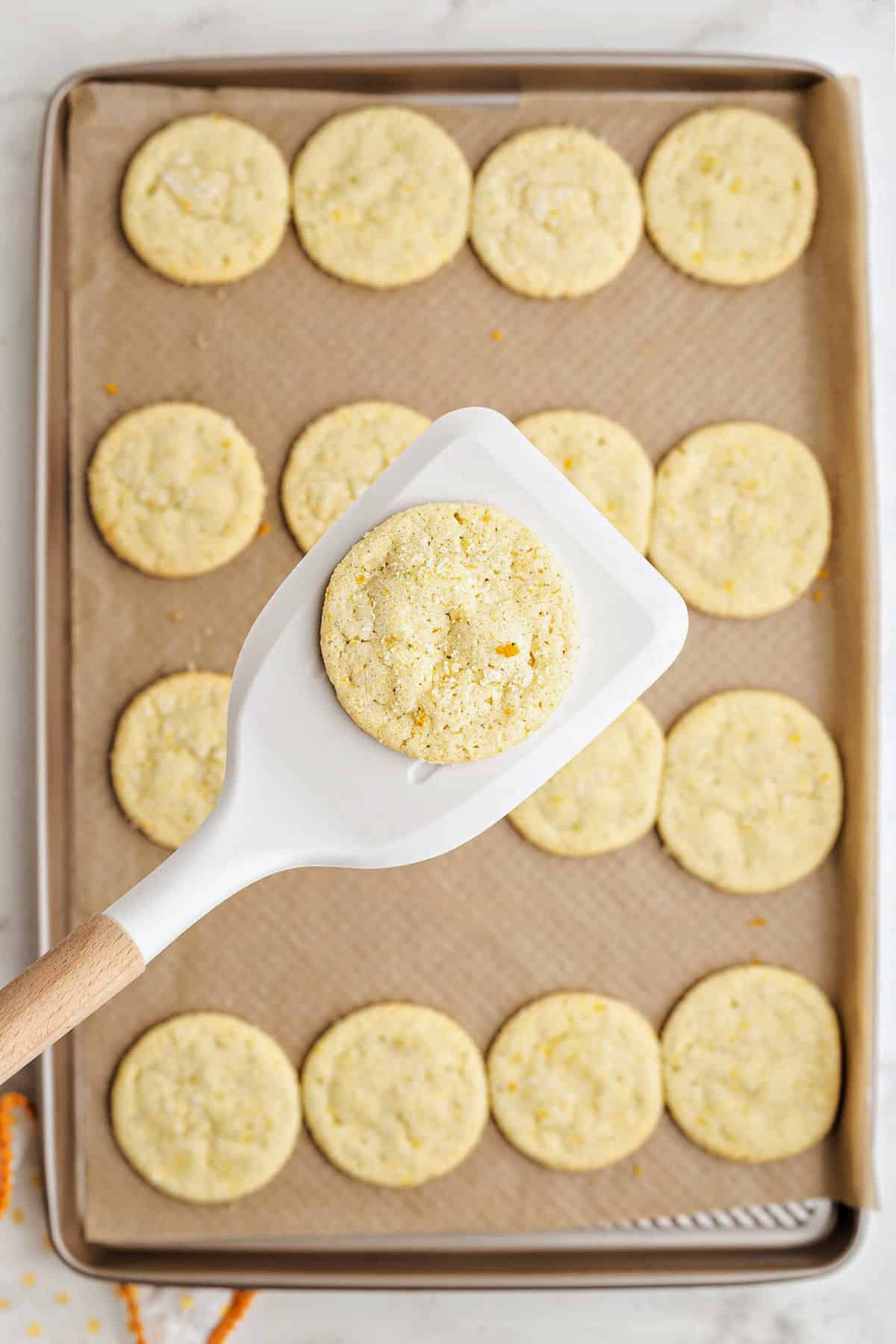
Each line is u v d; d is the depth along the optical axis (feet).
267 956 2.45
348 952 2.45
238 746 1.75
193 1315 2.47
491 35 2.52
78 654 2.45
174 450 2.45
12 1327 2.47
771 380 2.49
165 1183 2.42
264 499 2.47
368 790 1.74
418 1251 2.45
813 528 2.47
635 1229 2.47
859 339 2.44
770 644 2.48
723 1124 2.44
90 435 2.47
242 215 2.46
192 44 2.52
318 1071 2.43
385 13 2.52
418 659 1.73
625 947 2.47
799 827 2.46
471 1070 2.44
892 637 2.54
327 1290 2.41
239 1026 2.44
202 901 1.72
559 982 2.46
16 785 2.50
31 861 2.50
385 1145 2.43
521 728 1.73
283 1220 2.44
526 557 1.75
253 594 2.47
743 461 2.48
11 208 2.51
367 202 2.47
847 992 2.45
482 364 2.48
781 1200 2.45
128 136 2.47
